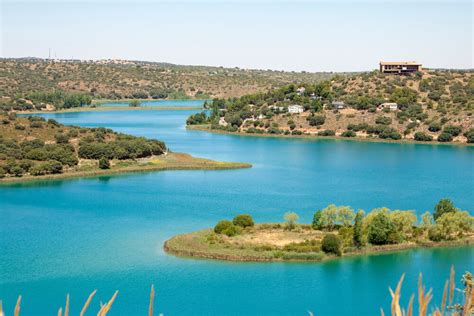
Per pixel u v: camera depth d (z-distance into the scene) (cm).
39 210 10625
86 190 12475
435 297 6150
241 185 13138
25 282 6925
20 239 8725
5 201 11400
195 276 6994
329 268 7250
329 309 6047
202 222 9712
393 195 12088
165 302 6222
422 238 8362
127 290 6600
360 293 6456
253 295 6412
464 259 7588
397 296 891
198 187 12850
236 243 8094
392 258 7631
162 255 7831
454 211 9162
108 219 9938
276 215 10181
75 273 7188
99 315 924
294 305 6138
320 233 8631
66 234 8988
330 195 12050
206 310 6003
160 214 10288
